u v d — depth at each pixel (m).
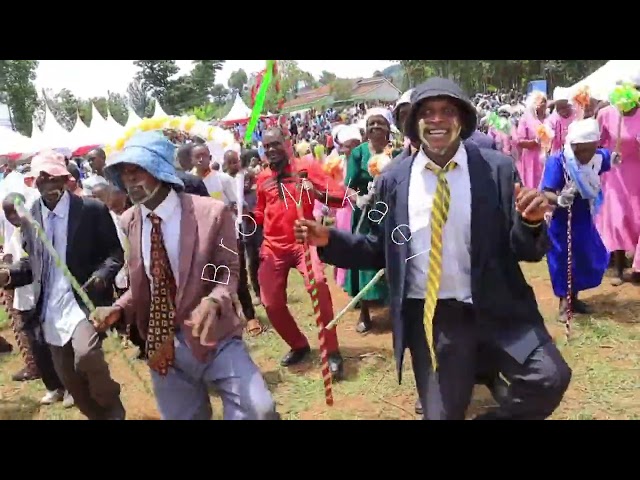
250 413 2.77
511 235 2.85
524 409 2.96
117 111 63.41
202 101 49.47
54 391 5.01
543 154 8.71
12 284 3.82
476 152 2.96
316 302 3.12
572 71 38.59
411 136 2.98
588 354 4.97
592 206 5.49
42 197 3.73
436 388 3.09
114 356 6.01
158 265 2.95
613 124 6.44
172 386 3.09
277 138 4.78
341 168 6.24
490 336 2.98
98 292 3.78
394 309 3.08
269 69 3.11
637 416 3.95
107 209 3.88
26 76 49.94
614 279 6.63
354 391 4.73
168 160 2.88
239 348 2.97
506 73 39.75
